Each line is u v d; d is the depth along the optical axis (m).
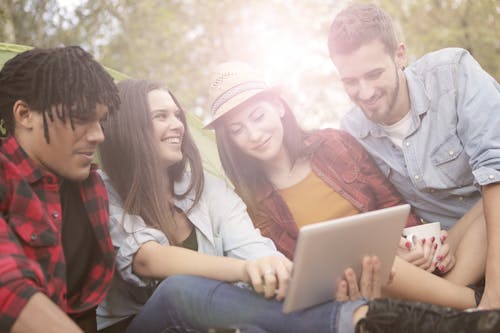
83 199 1.84
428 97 2.39
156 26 8.79
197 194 2.18
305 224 2.37
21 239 1.59
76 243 1.82
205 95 9.29
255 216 2.42
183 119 2.23
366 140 2.56
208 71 9.13
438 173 2.41
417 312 1.38
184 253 1.87
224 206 2.21
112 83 1.79
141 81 2.18
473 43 7.96
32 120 1.68
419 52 7.93
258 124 2.33
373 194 2.47
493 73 8.02
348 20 2.29
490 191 2.09
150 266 1.91
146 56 8.85
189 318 1.66
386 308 1.39
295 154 2.44
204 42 9.16
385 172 2.53
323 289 1.52
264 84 2.40
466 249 2.24
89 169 1.79
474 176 2.27
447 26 8.00
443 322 1.34
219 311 1.61
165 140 2.15
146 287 1.98
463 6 7.93
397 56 2.39
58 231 1.68
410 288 2.04
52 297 1.64
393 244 1.66
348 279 1.55
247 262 1.69
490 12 7.88
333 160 2.46
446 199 2.46
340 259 1.52
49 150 1.70
